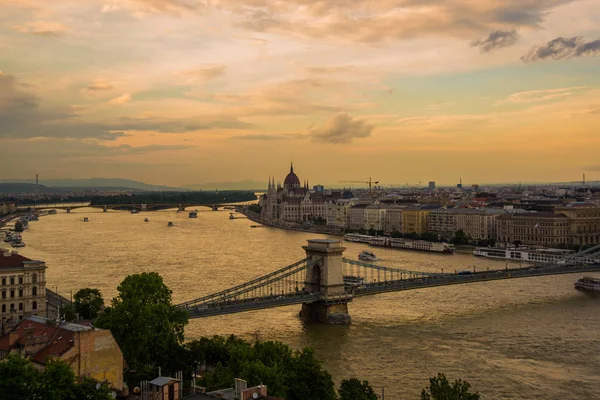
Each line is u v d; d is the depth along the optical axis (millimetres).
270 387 98812
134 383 108875
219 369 111000
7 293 175250
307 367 108750
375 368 147125
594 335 178250
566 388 133375
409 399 125812
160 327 129125
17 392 83125
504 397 127812
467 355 158000
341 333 182750
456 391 97750
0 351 110750
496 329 185375
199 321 196750
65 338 105188
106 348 104812
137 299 129875
